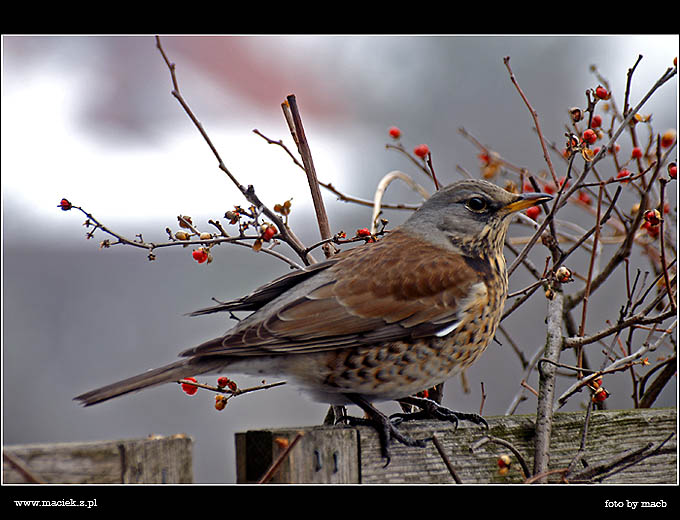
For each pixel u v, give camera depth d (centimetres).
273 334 790
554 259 936
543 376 839
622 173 962
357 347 814
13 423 1306
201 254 805
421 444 752
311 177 945
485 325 870
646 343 859
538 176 1203
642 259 1350
